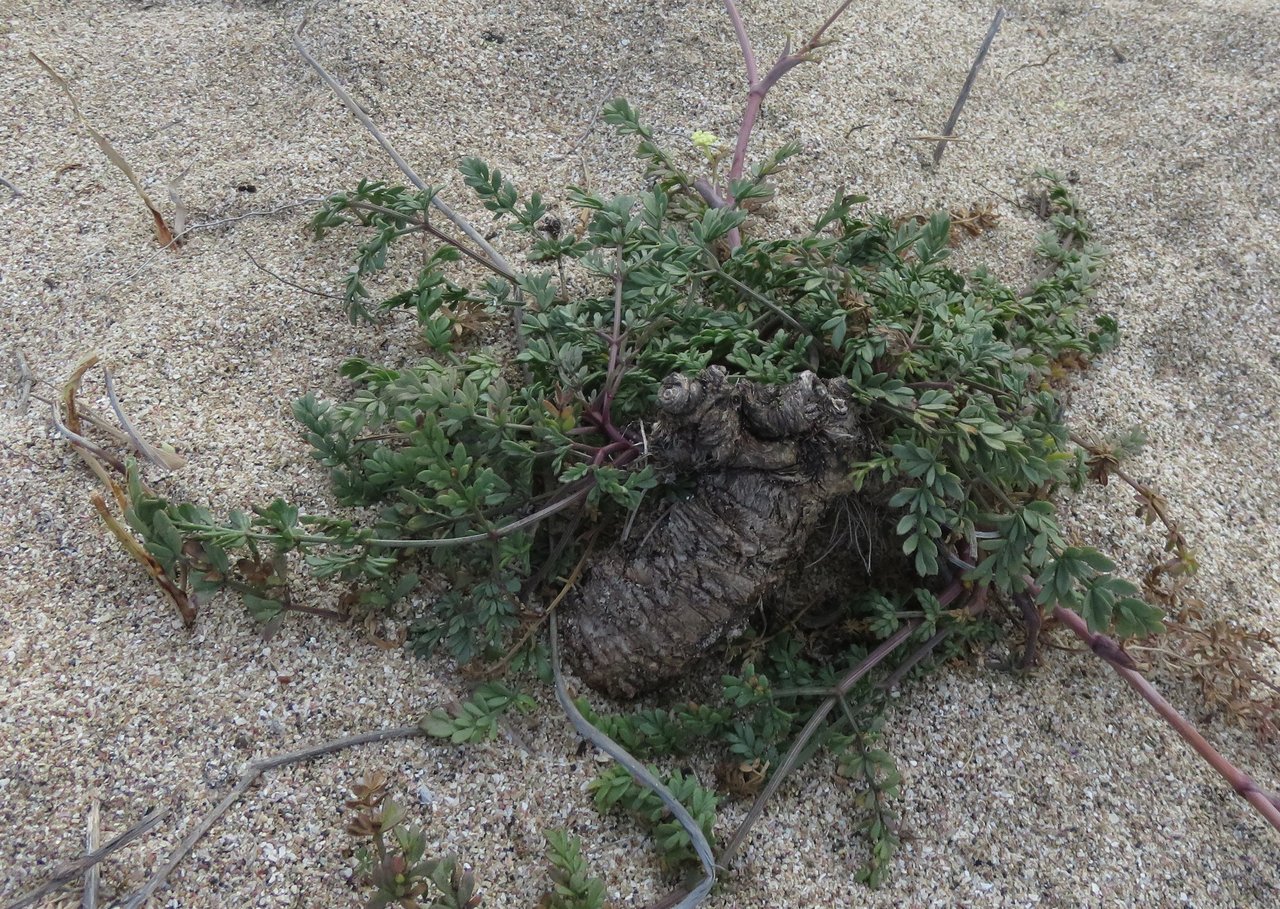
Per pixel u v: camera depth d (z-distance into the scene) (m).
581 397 0.52
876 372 0.53
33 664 0.48
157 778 0.47
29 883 0.45
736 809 0.50
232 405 0.56
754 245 0.56
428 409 0.50
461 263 0.62
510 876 0.47
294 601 0.51
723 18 0.76
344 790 0.48
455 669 0.51
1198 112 0.75
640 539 0.52
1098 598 0.48
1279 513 0.61
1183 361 0.65
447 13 0.74
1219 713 0.55
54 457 0.53
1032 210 0.70
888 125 0.72
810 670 0.53
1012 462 0.50
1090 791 0.52
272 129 0.68
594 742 0.49
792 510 0.50
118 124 0.67
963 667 0.54
